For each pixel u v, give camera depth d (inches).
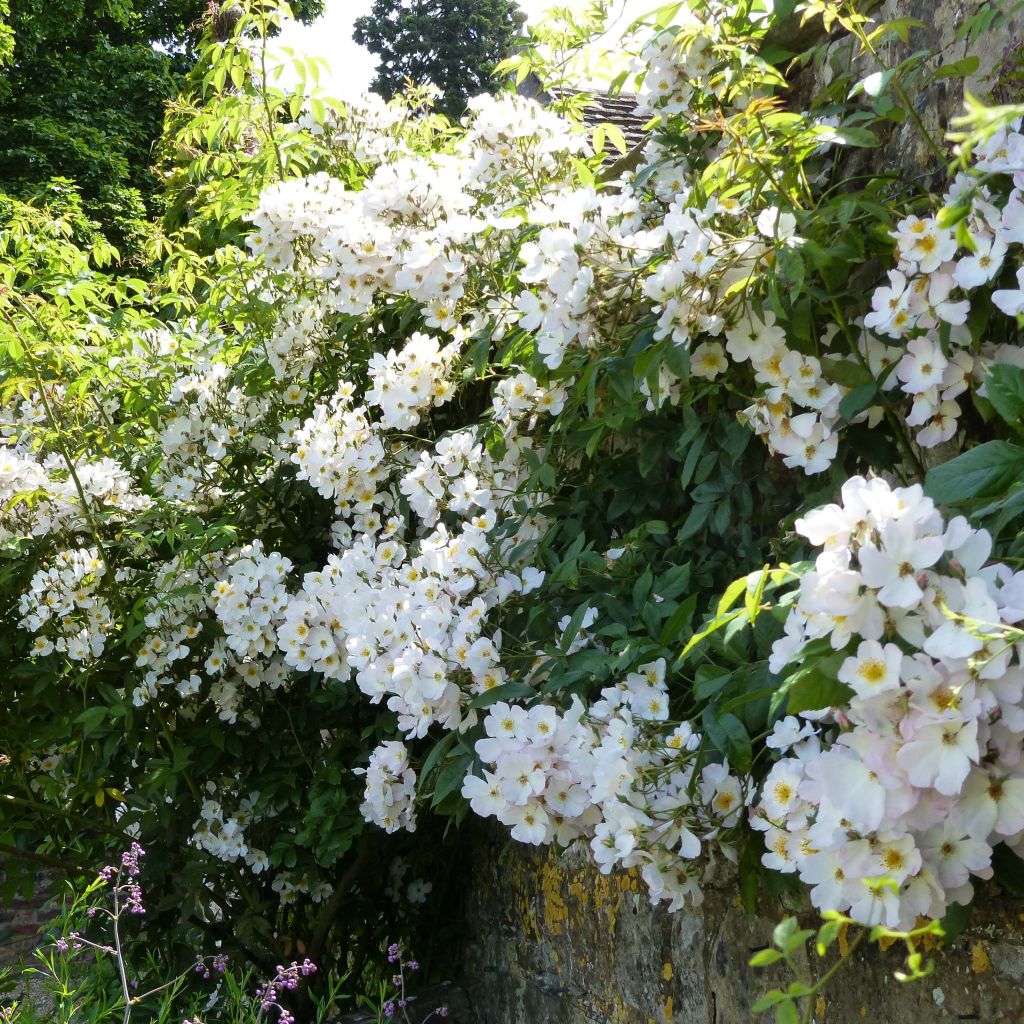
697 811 63.9
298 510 129.5
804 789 51.3
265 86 135.2
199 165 147.9
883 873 48.2
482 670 80.4
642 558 83.9
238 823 122.0
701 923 83.4
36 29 546.0
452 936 131.7
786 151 69.2
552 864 107.5
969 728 44.1
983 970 59.1
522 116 104.8
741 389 77.1
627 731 67.3
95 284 132.6
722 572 79.2
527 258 77.9
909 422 64.3
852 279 72.8
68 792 128.8
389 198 105.2
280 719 124.3
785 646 51.0
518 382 91.0
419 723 81.9
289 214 116.2
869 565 44.3
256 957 123.7
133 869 107.9
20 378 126.6
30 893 128.5
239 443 127.4
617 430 85.6
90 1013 106.7
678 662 67.2
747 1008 77.6
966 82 67.4
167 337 140.3
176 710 127.1
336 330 123.7
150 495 129.6
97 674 128.4
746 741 60.4
